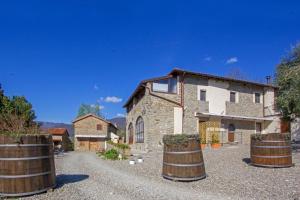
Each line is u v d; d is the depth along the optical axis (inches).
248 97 1093.8
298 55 737.6
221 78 1008.9
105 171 494.3
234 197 288.2
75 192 313.4
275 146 458.3
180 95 941.2
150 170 486.3
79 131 1961.1
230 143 986.7
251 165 482.6
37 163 303.6
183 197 292.8
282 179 364.2
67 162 709.9
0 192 290.8
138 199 286.2
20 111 855.1
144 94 963.3
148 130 895.1
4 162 293.4
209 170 449.4
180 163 379.6
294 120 718.5
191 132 938.1
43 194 302.4
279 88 709.3
